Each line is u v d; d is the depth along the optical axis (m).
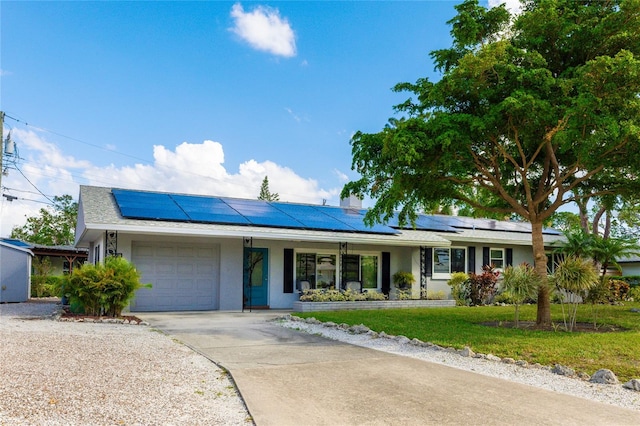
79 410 4.47
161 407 4.77
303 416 4.64
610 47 10.41
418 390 5.66
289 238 15.33
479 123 9.73
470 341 8.74
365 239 16.83
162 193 17.86
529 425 4.47
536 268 11.53
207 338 9.46
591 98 9.07
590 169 11.09
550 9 10.06
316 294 15.92
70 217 38.00
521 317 12.89
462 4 10.91
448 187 12.70
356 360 7.36
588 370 6.62
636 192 11.80
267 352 8.00
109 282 12.22
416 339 8.94
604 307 16.14
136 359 6.98
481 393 5.55
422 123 10.23
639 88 9.21
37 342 7.84
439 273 20.20
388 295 19.20
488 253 21.61
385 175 11.89
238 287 15.84
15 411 4.29
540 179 12.73
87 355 7.02
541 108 9.45
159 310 15.06
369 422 4.50
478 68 9.70
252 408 4.84
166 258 15.26
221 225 14.81
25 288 21.23
